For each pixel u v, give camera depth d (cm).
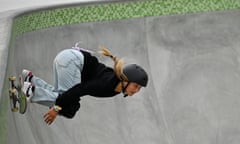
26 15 3534
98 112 3688
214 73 3984
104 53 1777
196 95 3900
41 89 1870
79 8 3950
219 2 4156
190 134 3712
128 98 3822
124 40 4056
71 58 1869
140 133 3653
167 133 3697
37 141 2964
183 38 4125
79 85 1739
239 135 3719
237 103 3866
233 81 3947
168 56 4069
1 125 1584
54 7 3853
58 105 1745
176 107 3847
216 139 3700
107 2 4025
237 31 4128
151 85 3938
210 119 3788
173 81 3972
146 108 3797
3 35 2445
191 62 4044
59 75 1873
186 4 4150
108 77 1773
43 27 3759
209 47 4088
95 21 4034
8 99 1903
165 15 4147
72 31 3944
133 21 4103
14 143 2181
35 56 3569
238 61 4016
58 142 3262
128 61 3984
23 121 2830
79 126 3541
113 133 3591
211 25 4144
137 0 4081
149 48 4072
